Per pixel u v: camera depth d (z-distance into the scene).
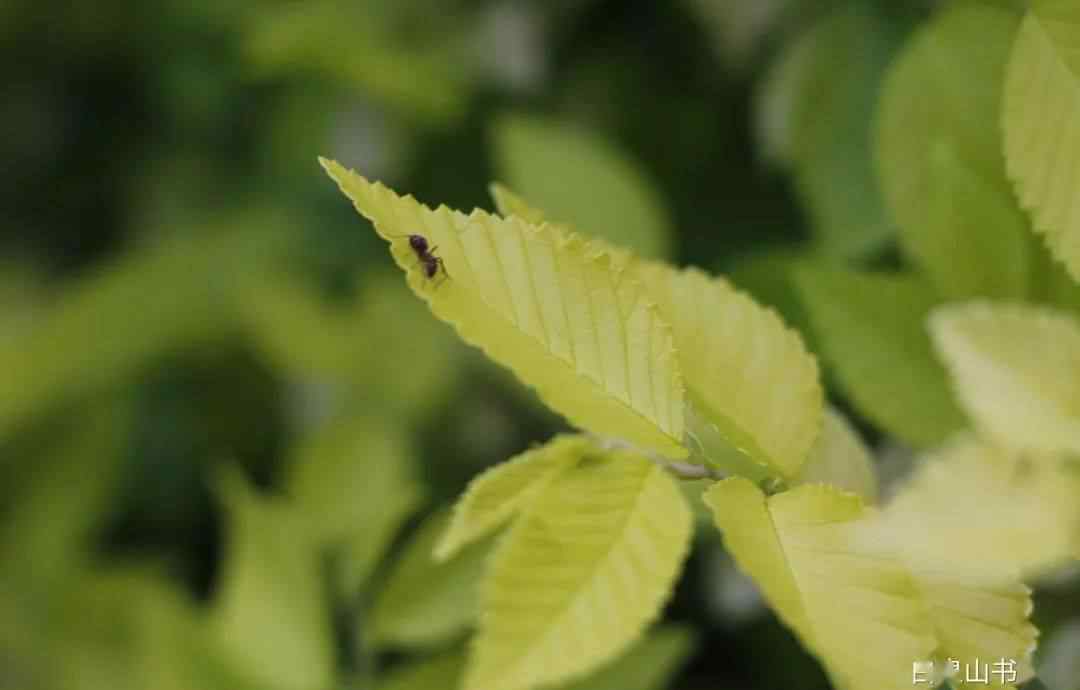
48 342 0.68
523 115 0.65
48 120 0.81
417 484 0.53
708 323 0.36
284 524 0.48
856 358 0.40
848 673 0.33
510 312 0.34
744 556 0.33
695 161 0.61
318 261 0.69
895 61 0.44
